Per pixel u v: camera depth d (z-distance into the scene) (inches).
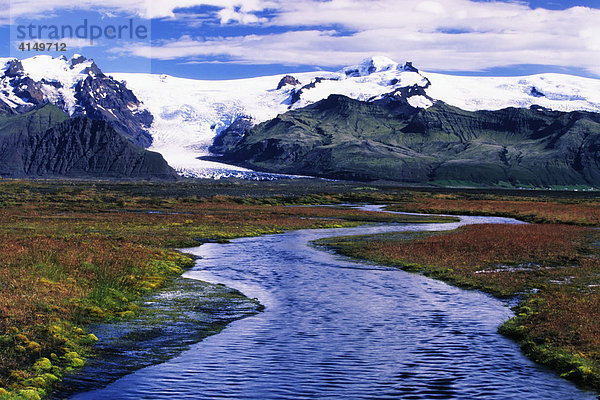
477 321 975.6
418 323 960.3
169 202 4886.8
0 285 1028.5
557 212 4151.1
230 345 829.8
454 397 633.6
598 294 1130.0
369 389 655.1
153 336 878.4
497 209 4771.2
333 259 1769.2
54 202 4643.2
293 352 794.2
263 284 1330.0
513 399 628.4
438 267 1549.0
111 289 1142.3
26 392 618.5
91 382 676.7
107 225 2711.6
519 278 1371.8
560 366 727.7
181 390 650.8
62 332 841.5
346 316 1010.1
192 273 1489.9
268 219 3361.2
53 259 1295.5
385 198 6476.4
